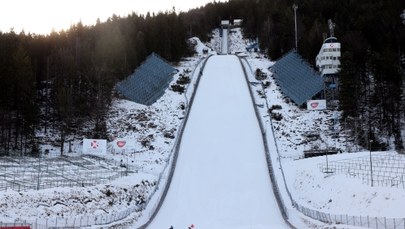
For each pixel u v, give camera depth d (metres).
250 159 63.09
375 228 34.06
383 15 111.31
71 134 73.00
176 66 115.81
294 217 44.31
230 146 67.62
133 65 101.75
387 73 74.50
